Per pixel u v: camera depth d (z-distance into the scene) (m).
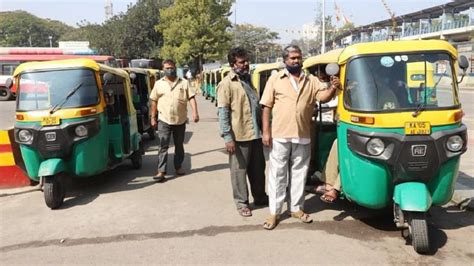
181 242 4.78
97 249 4.68
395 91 4.55
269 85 5.08
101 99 6.66
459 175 7.10
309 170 6.17
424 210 4.12
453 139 4.39
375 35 41.50
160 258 4.39
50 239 5.02
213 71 25.58
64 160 6.31
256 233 4.96
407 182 4.42
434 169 4.36
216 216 5.59
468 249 4.41
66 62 6.66
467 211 5.57
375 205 4.65
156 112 7.70
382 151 4.39
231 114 5.45
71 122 6.21
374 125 4.44
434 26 42.09
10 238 5.10
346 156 4.76
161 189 6.98
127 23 53.19
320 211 5.62
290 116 4.96
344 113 4.77
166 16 43.12
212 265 4.19
